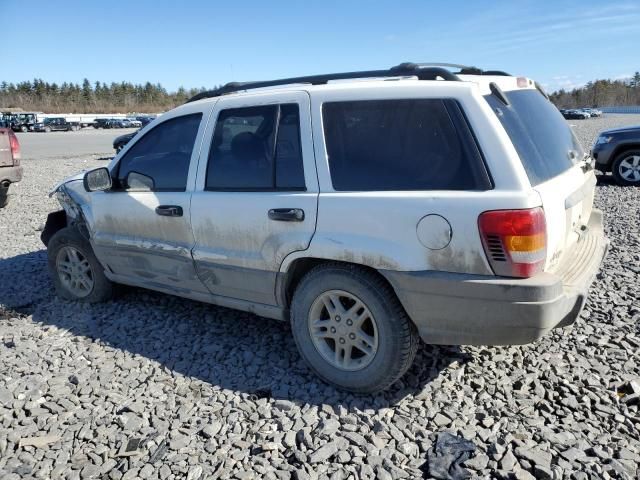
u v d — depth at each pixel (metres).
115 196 4.16
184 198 3.70
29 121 53.38
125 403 3.18
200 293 3.87
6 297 5.10
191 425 2.94
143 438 2.85
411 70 3.13
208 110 3.69
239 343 3.92
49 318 4.56
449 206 2.70
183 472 2.57
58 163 18.48
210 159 3.63
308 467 2.56
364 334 3.11
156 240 3.94
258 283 3.44
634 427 2.79
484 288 2.66
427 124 2.86
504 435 2.76
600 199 9.29
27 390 3.36
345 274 3.04
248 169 3.43
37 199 10.90
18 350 3.94
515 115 2.99
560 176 3.10
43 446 2.81
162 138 3.95
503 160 2.66
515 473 2.46
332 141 3.11
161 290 4.16
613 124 38.69
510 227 2.58
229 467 2.60
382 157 2.96
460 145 2.76
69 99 124.06
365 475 2.51
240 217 3.39
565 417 2.89
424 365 3.45
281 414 3.01
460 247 2.70
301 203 3.13
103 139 35.81
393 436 2.78
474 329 2.77
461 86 2.82
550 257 2.77
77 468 2.63
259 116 3.40
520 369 3.39
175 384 3.39
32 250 6.84
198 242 3.68
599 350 3.61
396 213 2.83
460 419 2.90
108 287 4.70
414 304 2.86
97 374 3.54
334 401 3.14
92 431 2.92
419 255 2.79
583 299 2.86
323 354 3.25
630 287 4.74
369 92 3.03
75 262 4.79
